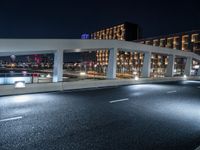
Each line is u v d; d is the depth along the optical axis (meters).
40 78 27.89
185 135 6.77
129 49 27.05
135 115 9.48
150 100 14.02
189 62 40.38
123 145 5.79
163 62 117.69
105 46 23.94
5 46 17.19
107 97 14.91
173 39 110.19
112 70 24.97
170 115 9.66
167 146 5.80
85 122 8.05
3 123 7.64
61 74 20.44
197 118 9.16
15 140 5.97
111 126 7.62
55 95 15.47
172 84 29.39
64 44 20.56
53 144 5.73
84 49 22.56
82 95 15.78
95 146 5.66
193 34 99.25
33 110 9.89
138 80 28.23
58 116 8.83
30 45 18.47
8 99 13.21
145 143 5.98
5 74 24.12
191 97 16.06
